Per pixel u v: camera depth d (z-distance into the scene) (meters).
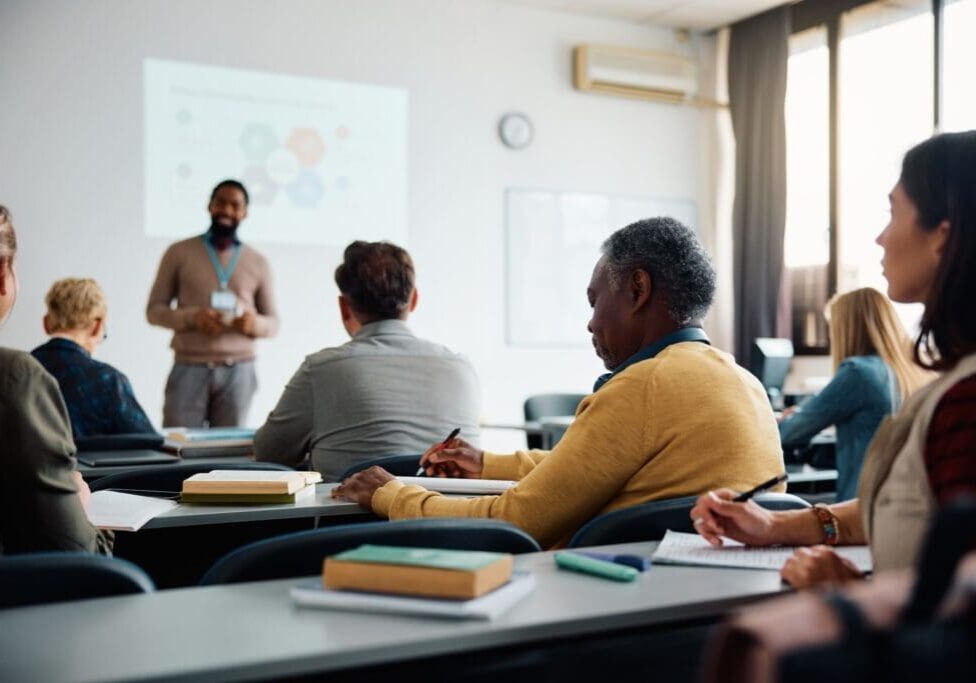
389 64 6.30
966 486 0.94
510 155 6.72
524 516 1.56
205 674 0.80
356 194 6.18
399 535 1.19
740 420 1.58
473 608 0.94
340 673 0.91
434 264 6.46
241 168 5.86
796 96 6.89
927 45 6.02
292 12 6.01
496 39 6.66
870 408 3.20
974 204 1.07
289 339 6.00
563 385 6.93
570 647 1.00
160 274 5.06
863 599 0.57
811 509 1.37
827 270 6.70
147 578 1.08
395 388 2.42
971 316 1.05
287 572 1.17
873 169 6.37
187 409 5.02
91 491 2.10
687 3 6.76
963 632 0.52
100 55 5.54
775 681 0.53
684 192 7.35
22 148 5.38
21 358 1.29
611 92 6.98
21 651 0.85
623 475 1.56
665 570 1.20
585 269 6.98
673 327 1.72
